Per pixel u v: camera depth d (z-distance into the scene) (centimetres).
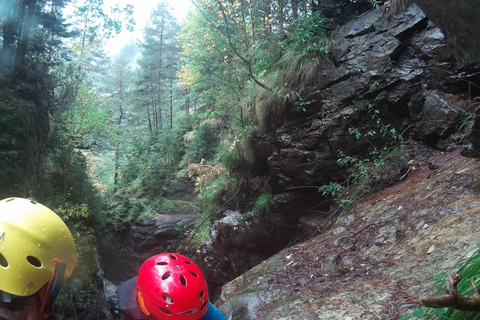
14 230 96
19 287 93
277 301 360
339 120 602
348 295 299
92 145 1970
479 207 314
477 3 225
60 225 107
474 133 346
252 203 867
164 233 1952
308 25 678
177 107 3167
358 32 623
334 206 612
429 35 536
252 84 805
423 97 533
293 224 732
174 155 2269
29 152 1161
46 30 1353
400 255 324
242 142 853
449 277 142
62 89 1575
